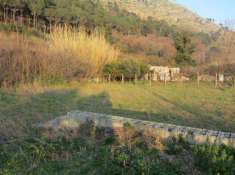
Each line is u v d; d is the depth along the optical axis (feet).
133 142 17.43
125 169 13.35
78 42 59.82
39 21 98.73
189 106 34.96
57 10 102.37
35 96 34.83
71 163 14.55
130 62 68.49
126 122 19.85
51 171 13.65
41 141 17.03
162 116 27.91
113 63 65.67
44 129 19.92
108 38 98.43
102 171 13.35
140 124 19.84
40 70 46.75
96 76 62.64
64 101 33.50
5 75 40.11
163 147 16.84
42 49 49.49
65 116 21.77
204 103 37.88
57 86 47.24
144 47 105.60
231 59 94.43
